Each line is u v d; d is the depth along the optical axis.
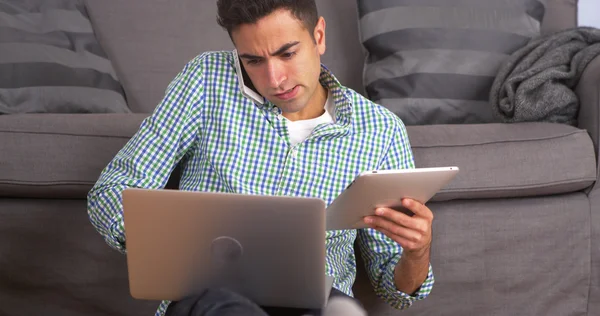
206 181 1.26
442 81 2.02
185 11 2.23
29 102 1.84
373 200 1.06
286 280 1.02
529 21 2.13
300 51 1.17
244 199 0.96
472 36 2.07
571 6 2.35
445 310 1.71
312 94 1.22
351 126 1.30
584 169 1.72
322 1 2.29
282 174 1.26
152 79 2.17
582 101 1.80
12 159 1.56
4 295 1.62
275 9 1.13
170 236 1.00
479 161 1.67
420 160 1.66
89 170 1.58
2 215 1.60
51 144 1.58
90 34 2.08
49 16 2.02
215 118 1.26
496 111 1.91
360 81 2.25
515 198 1.74
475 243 1.70
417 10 2.10
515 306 1.73
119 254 1.62
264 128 1.26
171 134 1.26
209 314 0.94
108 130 1.62
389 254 1.36
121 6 2.21
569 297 1.75
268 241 0.99
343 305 1.09
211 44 2.21
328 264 1.29
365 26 2.13
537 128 1.76
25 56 1.88
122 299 1.63
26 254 1.61
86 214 1.62
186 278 1.04
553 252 1.74
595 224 1.75
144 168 1.25
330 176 1.27
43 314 1.63
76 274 1.62
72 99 1.90
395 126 1.33
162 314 1.24
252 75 1.20
